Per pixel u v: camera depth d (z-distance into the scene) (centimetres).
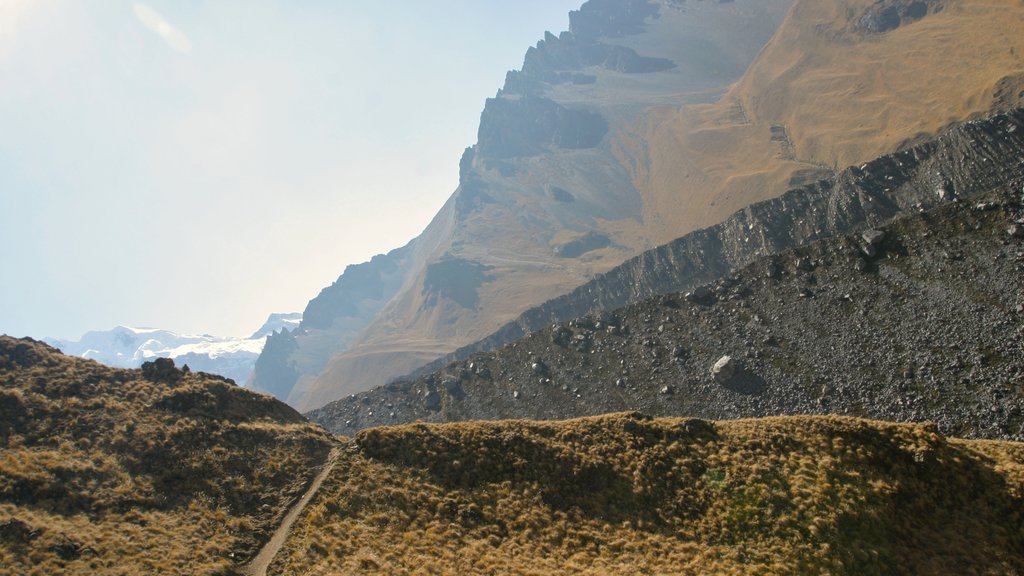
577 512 5916
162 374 8438
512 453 6725
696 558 5156
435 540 5500
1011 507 5466
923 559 5019
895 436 6316
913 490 5716
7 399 6981
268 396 8688
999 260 10581
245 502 6225
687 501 5897
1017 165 16325
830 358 11225
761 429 6806
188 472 6444
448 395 16562
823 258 13125
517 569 5066
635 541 5475
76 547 4919
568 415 13775
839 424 6606
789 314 12600
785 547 5181
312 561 5119
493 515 5888
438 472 6512
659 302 15238
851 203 19438
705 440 6769
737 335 12962
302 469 6900
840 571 4912
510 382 15788
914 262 11638
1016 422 8456
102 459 6331
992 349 9544
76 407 7181
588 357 15038
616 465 6456
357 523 5731
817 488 5750
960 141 17712
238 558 5338
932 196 17562
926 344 10294
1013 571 4875
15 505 5319
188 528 5606
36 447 6325
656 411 12506
